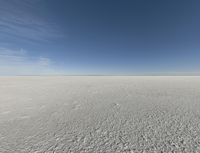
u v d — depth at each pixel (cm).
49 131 391
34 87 1669
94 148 297
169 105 675
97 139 339
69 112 587
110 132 379
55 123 455
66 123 454
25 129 407
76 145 311
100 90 1330
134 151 282
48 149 294
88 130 395
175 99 819
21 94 1107
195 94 994
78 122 463
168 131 374
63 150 290
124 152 279
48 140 336
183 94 997
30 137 354
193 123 429
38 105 723
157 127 404
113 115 536
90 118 504
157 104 702
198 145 298
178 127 400
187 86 1548
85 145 310
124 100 823
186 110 580
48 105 722
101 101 807
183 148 288
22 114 564
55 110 621
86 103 759
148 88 1411
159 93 1061
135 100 814
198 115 511
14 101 831
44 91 1289
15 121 477
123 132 377
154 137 342
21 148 299
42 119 498
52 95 1047
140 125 425
